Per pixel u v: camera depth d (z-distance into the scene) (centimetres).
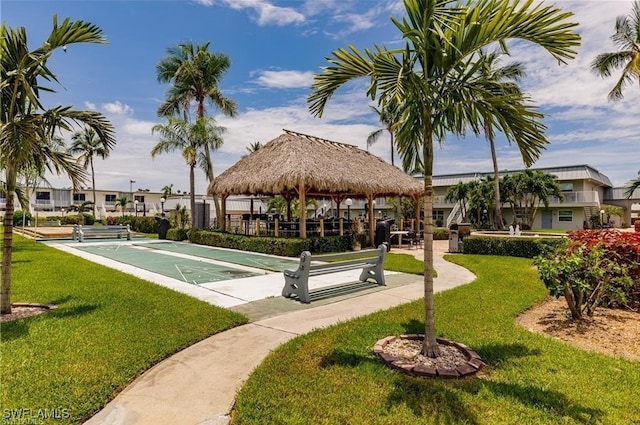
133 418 270
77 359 358
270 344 422
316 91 416
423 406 283
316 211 3772
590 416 270
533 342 421
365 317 521
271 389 308
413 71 352
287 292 655
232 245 1568
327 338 429
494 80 380
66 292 650
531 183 2850
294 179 1298
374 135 2955
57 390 299
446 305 587
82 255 1305
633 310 569
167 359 377
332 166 1463
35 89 520
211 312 530
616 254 576
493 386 314
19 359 356
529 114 356
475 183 3186
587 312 544
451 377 328
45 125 505
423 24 332
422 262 1120
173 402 294
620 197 3984
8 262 521
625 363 369
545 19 309
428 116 370
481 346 406
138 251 1457
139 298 608
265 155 1598
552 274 510
